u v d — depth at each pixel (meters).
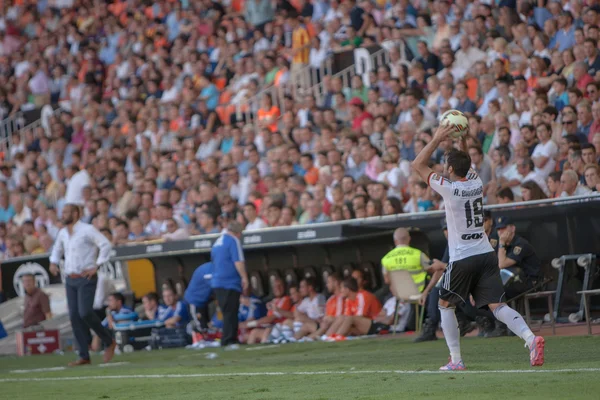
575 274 35.62
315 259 45.59
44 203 67.62
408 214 40.28
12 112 83.25
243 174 55.12
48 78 83.38
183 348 44.44
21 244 62.38
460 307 34.06
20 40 90.25
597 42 43.00
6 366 40.16
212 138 60.44
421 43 51.56
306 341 41.28
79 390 25.09
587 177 36.06
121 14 81.88
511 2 50.00
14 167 75.69
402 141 46.59
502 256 32.47
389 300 41.03
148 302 47.88
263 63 63.66
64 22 86.94
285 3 66.62
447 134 21.75
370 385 20.20
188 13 74.62
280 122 59.38
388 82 52.66
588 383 17.30
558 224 36.09
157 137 65.25
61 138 72.56
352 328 40.72
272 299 46.28
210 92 66.62
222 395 20.34
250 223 47.72
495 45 47.84
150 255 48.38
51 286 54.03
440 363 24.73
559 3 46.38
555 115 40.78
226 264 41.69
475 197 21.67
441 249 39.75
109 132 70.62
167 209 52.28
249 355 35.09
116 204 61.03
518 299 33.22
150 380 26.58
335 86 55.75
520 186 39.56
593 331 31.00
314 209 46.09
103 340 36.66
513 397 16.14
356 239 43.47
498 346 28.61
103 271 51.59
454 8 53.00
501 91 44.47
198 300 44.62
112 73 78.12
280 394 19.64
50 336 48.91
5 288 56.56
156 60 74.31
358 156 47.56
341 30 59.00
